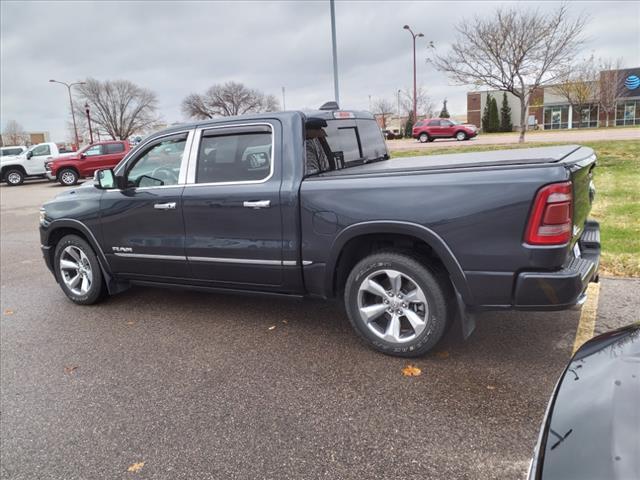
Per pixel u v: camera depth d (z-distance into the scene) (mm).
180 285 4812
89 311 5305
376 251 3725
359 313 3816
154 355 4113
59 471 2764
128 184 4836
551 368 3467
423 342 3602
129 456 2842
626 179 10969
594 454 1511
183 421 3139
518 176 3104
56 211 5352
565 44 19703
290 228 3920
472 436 2801
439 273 3535
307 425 3008
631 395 1688
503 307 3283
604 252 5895
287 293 4188
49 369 3988
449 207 3289
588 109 49219
